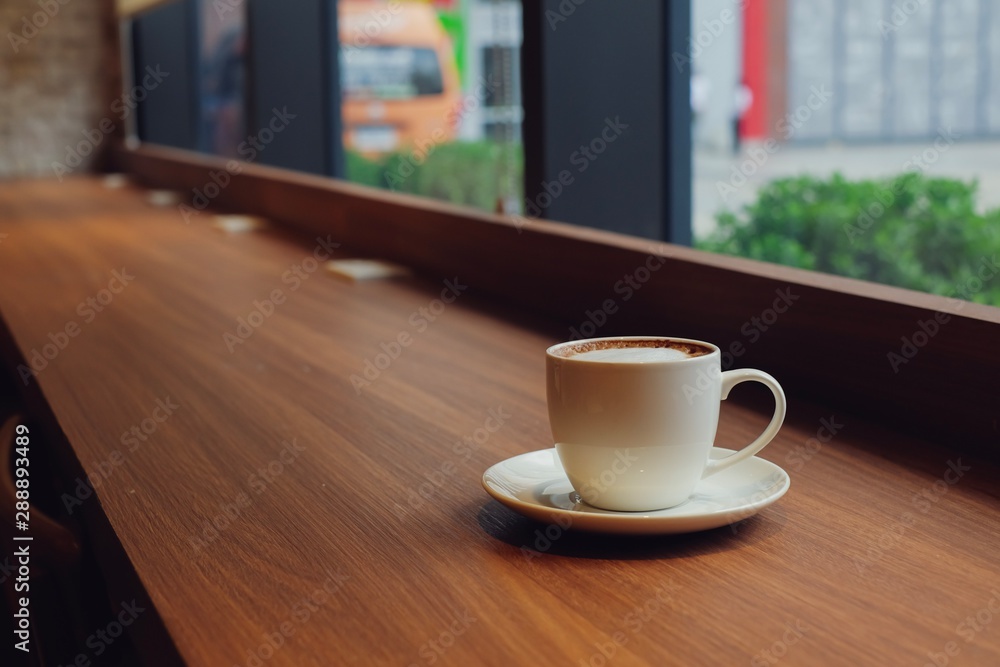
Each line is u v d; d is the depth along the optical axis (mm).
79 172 7012
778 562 683
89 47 6973
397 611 625
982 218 1796
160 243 2828
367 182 5227
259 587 667
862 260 1988
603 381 712
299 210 3008
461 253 1978
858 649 560
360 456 965
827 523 754
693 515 690
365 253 2479
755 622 596
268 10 4281
